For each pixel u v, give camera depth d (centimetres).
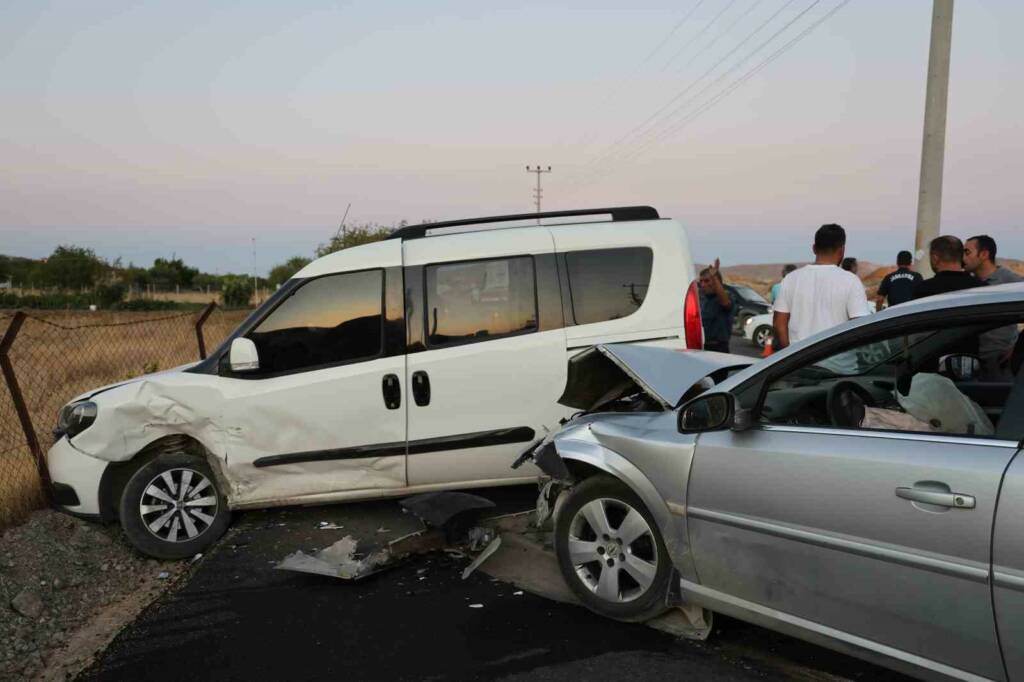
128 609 445
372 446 515
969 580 246
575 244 536
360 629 384
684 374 391
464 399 517
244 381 514
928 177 1062
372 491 527
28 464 616
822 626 293
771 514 302
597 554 378
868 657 281
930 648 261
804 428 304
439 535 464
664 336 530
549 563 442
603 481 374
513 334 523
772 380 322
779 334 577
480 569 454
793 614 303
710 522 326
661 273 538
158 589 471
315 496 524
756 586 313
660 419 363
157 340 1559
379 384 514
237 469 512
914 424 283
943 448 260
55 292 4628
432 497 483
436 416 517
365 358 519
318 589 438
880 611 272
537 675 330
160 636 389
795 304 559
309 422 511
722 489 320
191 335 1488
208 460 522
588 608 385
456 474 526
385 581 445
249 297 4541
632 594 369
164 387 506
